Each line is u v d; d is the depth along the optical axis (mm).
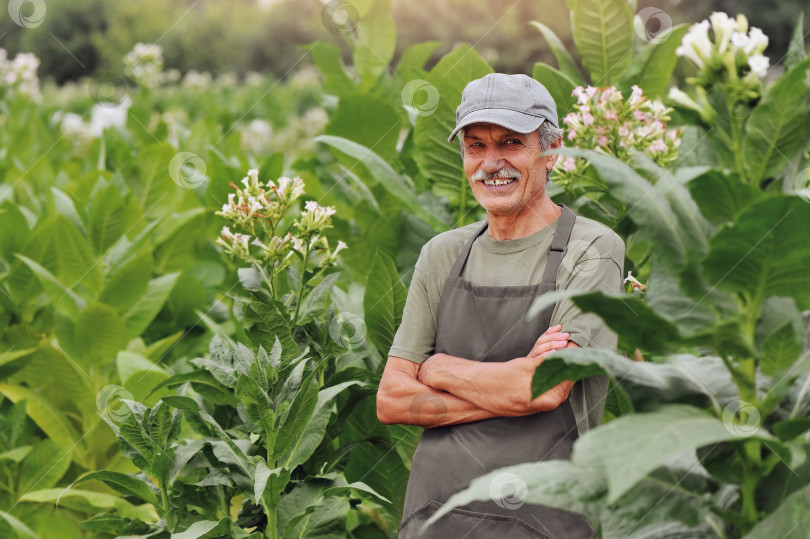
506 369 1993
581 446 1235
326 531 2359
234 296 2686
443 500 2025
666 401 1465
